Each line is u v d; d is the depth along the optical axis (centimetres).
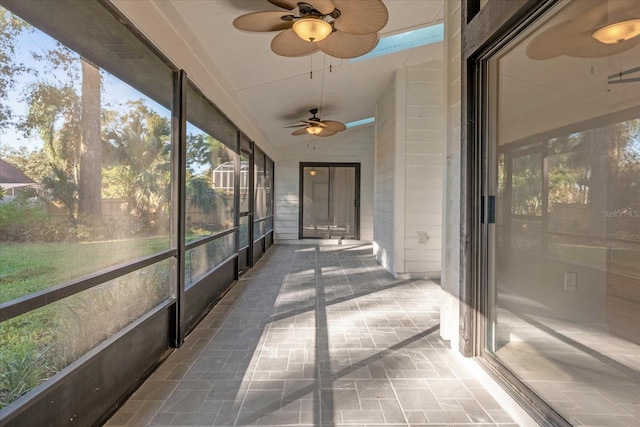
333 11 226
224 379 214
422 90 516
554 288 243
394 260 521
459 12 256
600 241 242
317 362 238
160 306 242
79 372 159
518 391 183
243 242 551
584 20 190
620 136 241
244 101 492
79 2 162
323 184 917
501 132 235
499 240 235
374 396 196
